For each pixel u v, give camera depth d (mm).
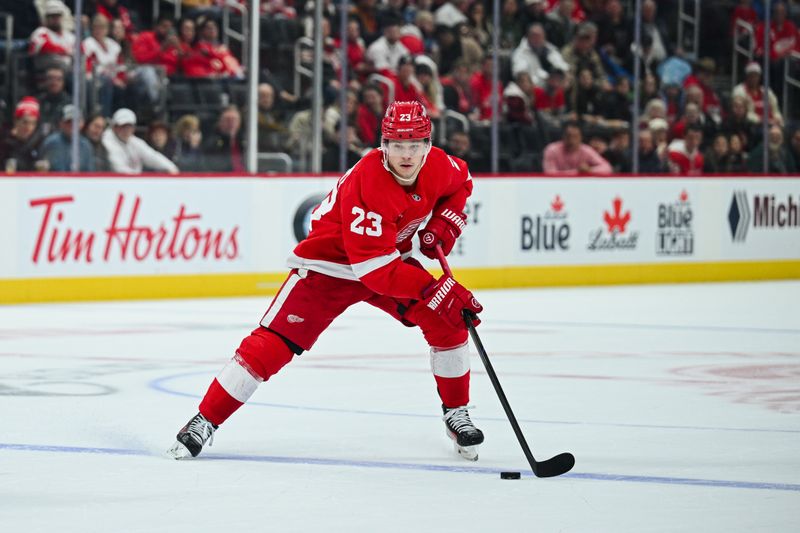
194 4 43062
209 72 42781
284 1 43844
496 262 42750
